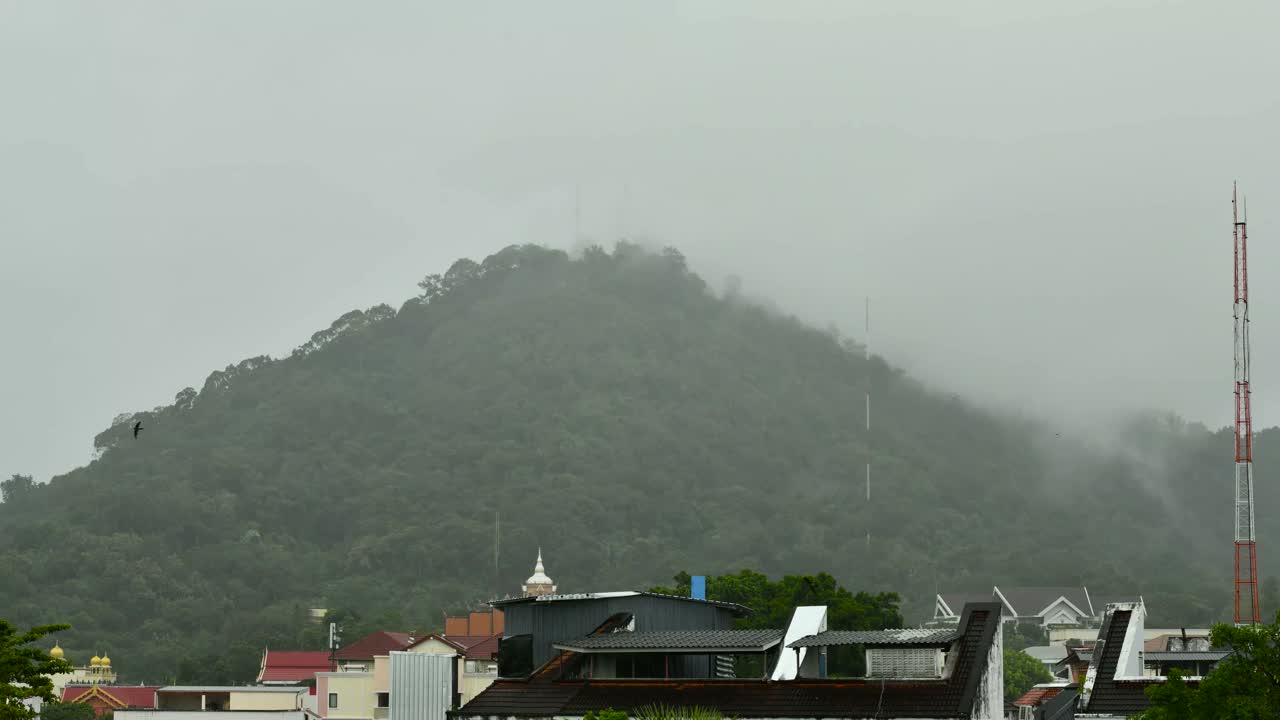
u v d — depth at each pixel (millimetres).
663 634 68438
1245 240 95688
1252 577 94188
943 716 58906
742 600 127438
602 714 57594
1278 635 47469
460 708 66000
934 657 61438
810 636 64375
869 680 61656
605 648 65688
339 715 134250
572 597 71000
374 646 146250
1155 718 48688
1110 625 67062
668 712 60000
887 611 127562
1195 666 72000
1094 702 63250
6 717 51094
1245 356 95688
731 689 63188
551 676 67062
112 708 160500
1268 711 45750
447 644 123500
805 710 60750
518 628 70250
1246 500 95875
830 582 128000
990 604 62906
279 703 129625
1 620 52875
